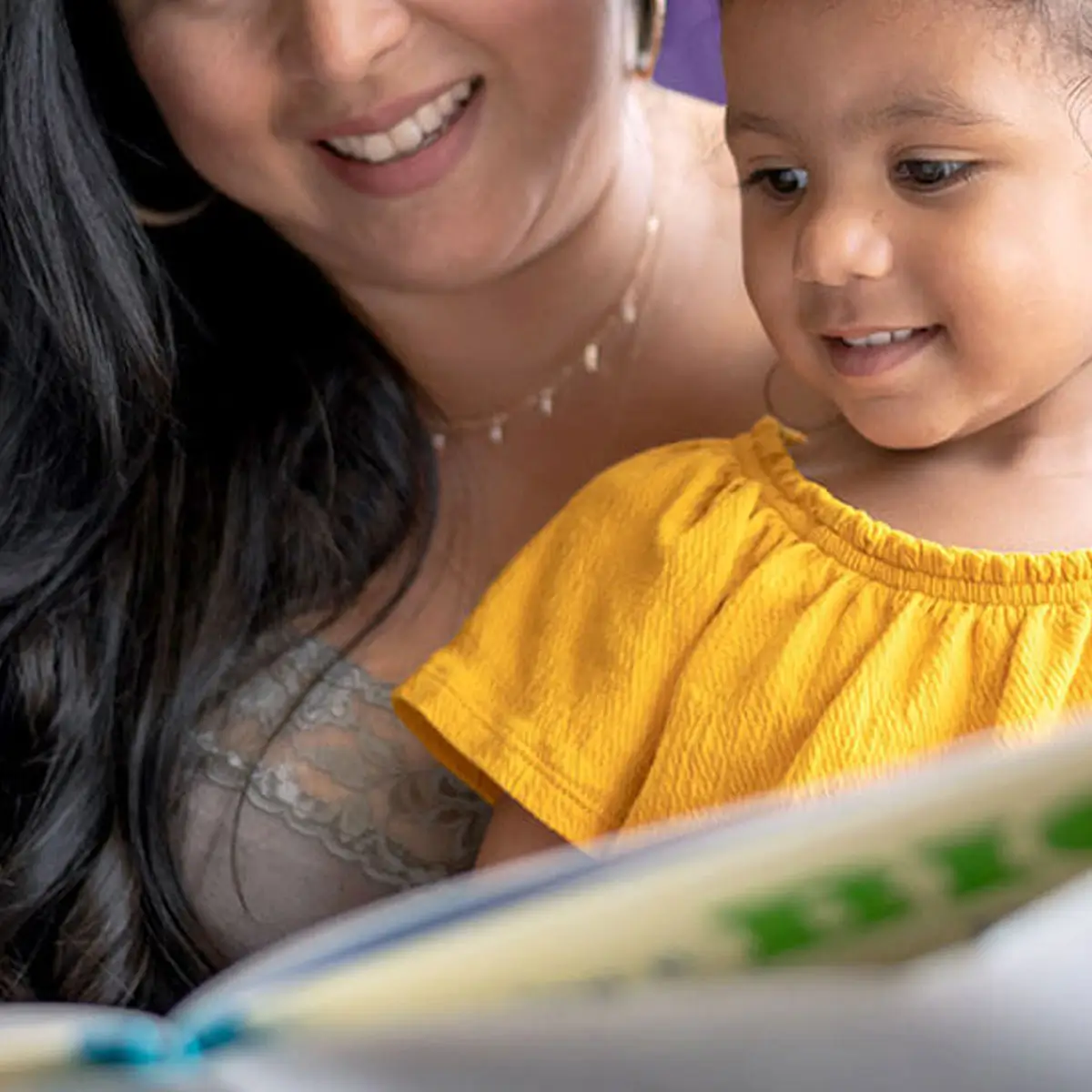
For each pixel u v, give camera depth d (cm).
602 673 131
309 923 166
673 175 182
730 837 55
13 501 176
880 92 112
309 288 178
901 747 114
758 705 121
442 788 163
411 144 150
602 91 155
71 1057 54
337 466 177
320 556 173
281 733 167
